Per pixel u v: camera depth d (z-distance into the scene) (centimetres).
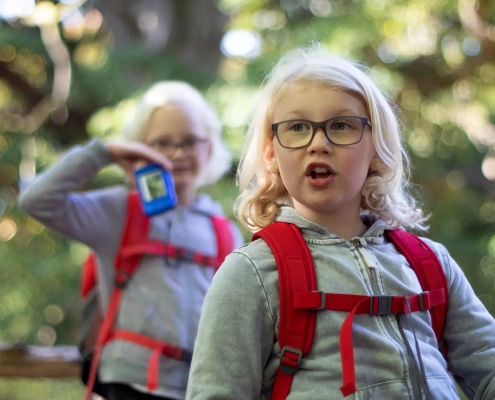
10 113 679
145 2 697
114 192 224
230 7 638
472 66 555
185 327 205
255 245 136
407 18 537
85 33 692
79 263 614
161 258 212
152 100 233
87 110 654
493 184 583
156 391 198
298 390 123
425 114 568
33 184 215
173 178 227
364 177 136
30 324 621
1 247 623
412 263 141
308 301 125
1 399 680
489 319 143
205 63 695
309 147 132
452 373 146
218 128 247
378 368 124
